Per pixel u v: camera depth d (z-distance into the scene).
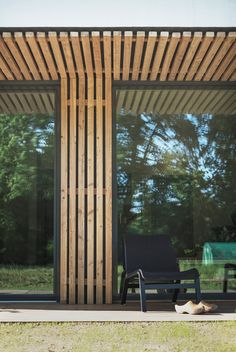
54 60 5.63
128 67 5.84
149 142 6.32
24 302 5.77
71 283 5.70
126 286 5.50
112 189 5.97
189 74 6.11
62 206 5.82
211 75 6.16
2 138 6.30
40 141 6.23
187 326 4.25
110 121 6.00
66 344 3.74
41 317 4.63
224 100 6.48
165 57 5.54
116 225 6.01
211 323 4.36
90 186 5.85
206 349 3.60
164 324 4.33
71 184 5.85
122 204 6.12
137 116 6.32
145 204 6.19
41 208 6.07
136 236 5.82
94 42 5.12
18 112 6.29
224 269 6.20
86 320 4.45
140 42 5.13
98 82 6.03
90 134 5.93
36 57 5.49
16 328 4.24
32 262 5.97
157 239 5.83
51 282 5.88
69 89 6.04
